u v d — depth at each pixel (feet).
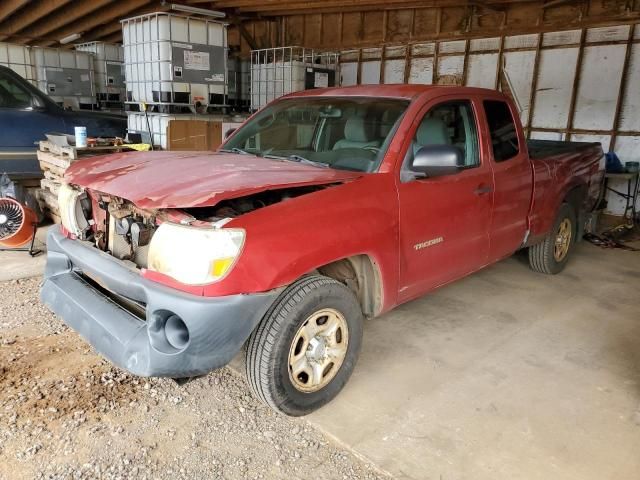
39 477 7.48
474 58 27.78
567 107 25.27
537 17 25.44
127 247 9.29
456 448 8.40
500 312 13.82
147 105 22.02
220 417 9.04
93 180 9.44
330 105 11.87
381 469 7.89
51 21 37.83
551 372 10.83
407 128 10.36
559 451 8.38
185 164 9.89
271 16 35.35
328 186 9.09
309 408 9.01
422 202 10.35
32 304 13.19
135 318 8.50
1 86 21.45
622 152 24.20
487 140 12.33
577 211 17.26
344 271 9.85
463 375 10.62
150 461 7.91
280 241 7.94
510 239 13.62
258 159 10.87
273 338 8.18
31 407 9.02
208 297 7.45
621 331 12.89
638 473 7.92
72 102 34.45
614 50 23.50
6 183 19.34
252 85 30.12
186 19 21.20
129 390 9.68
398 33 30.42
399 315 13.43
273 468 7.88
